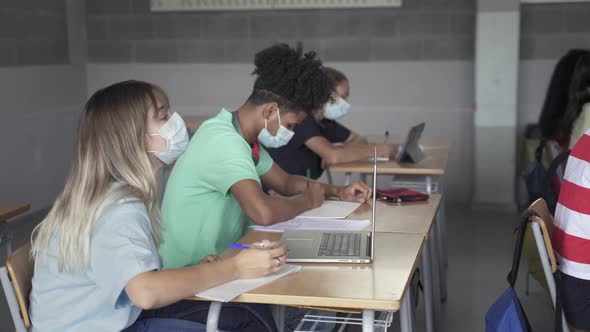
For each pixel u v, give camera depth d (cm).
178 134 171
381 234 212
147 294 147
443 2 555
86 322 156
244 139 221
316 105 223
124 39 607
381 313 195
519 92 554
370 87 576
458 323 327
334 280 168
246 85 595
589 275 215
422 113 571
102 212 152
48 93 557
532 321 324
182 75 603
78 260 152
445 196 579
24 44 525
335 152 354
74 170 159
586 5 533
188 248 217
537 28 543
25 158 525
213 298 156
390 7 562
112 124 158
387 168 341
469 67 559
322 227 221
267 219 211
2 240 269
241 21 586
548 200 298
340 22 571
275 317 213
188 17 594
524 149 539
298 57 222
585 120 305
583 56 320
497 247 454
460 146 570
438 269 334
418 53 565
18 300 166
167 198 219
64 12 583
